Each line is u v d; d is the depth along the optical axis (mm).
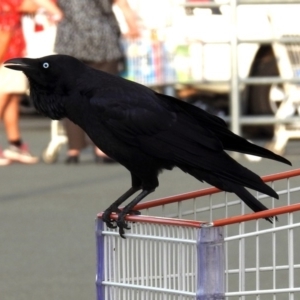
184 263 5777
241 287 5727
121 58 16375
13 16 16562
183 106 7000
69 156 17547
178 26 17719
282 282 9766
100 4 16062
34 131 23375
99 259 6246
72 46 16062
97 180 15805
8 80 16953
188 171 6840
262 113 18859
